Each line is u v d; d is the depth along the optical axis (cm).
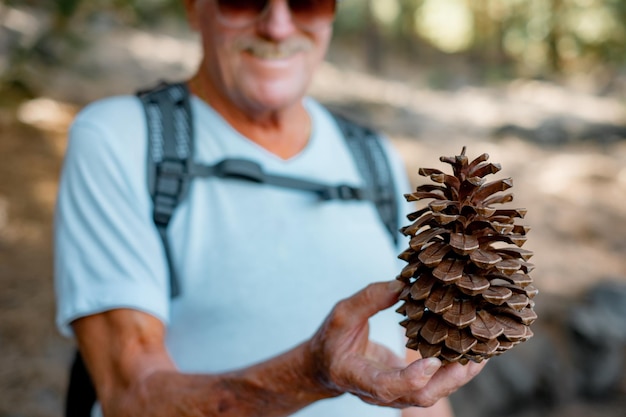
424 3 1462
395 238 182
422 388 110
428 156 845
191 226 158
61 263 156
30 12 822
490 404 522
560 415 550
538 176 831
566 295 609
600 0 1184
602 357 570
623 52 1202
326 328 122
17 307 423
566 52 1289
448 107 1122
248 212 161
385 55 1424
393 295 115
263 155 168
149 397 141
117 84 881
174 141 163
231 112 170
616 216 748
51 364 387
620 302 599
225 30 163
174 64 1043
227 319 157
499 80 1305
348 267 167
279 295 159
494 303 101
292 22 165
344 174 178
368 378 113
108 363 150
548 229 705
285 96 167
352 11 1283
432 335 104
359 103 1057
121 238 153
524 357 546
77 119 166
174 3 742
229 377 135
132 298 149
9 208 522
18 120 682
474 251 104
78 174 158
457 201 108
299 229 164
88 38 874
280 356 130
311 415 161
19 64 625
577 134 1001
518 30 1294
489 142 948
